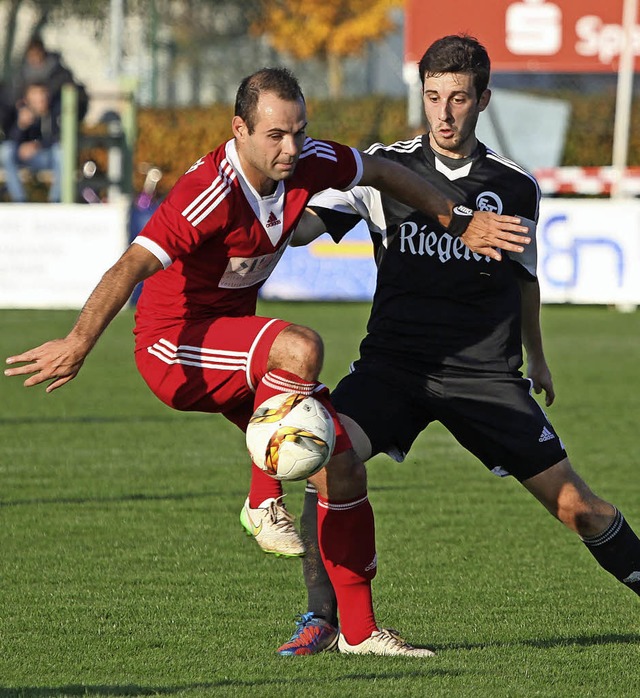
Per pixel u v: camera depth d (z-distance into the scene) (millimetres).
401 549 22688
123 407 39312
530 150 72688
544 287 63656
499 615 18469
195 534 23625
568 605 19078
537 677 15258
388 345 17734
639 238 63156
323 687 14656
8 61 106125
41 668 15539
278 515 16156
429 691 14547
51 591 19531
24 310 63312
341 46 111625
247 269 15891
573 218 63469
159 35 112250
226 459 31359
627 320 63406
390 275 17844
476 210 17719
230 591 19688
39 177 76188
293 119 14805
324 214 18016
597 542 17234
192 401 15883
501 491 28094
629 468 30281
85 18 106312
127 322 64188
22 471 29500
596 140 73812
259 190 15430
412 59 69312
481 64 17359
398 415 17641
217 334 15602
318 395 15586
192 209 14992
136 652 16328
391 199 17844
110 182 72188
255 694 14344
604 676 15359
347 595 16234
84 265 63719
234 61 114812
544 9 70125
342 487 15766
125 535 23469
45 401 40188
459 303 17484
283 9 113625
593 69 70375
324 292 66375
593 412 38250
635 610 18828
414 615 18453
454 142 17562
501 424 17297
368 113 76188
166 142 80312
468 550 22656
